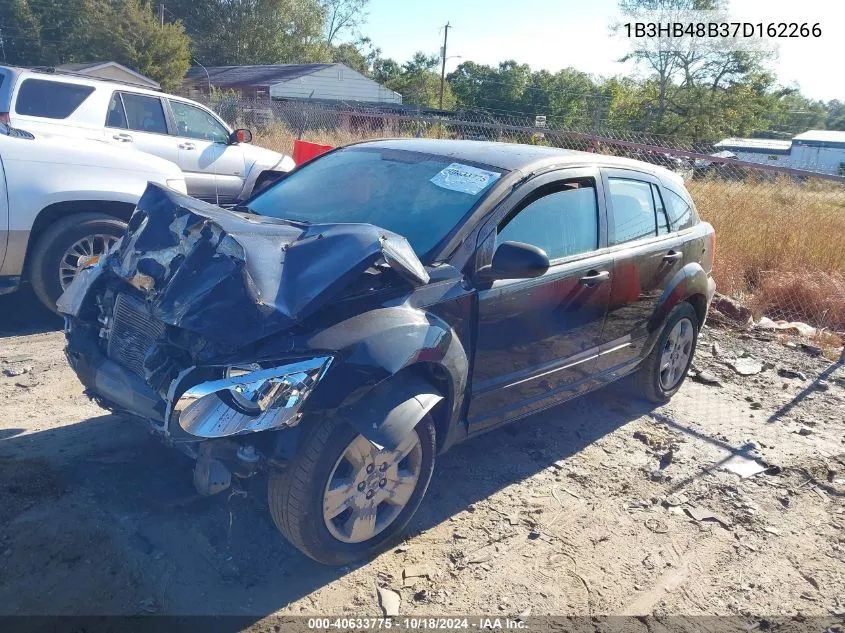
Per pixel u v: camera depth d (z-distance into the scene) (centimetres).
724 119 3491
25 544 305
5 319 583
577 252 417
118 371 321
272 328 275
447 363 323
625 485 420
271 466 285
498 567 335
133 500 342
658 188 505
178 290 292
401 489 328
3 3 3856
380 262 302
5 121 721
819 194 1044
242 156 931
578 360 430
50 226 554
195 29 5459
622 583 335
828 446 496
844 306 822
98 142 600
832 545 380
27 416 417
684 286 509
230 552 318
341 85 4344
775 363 664
